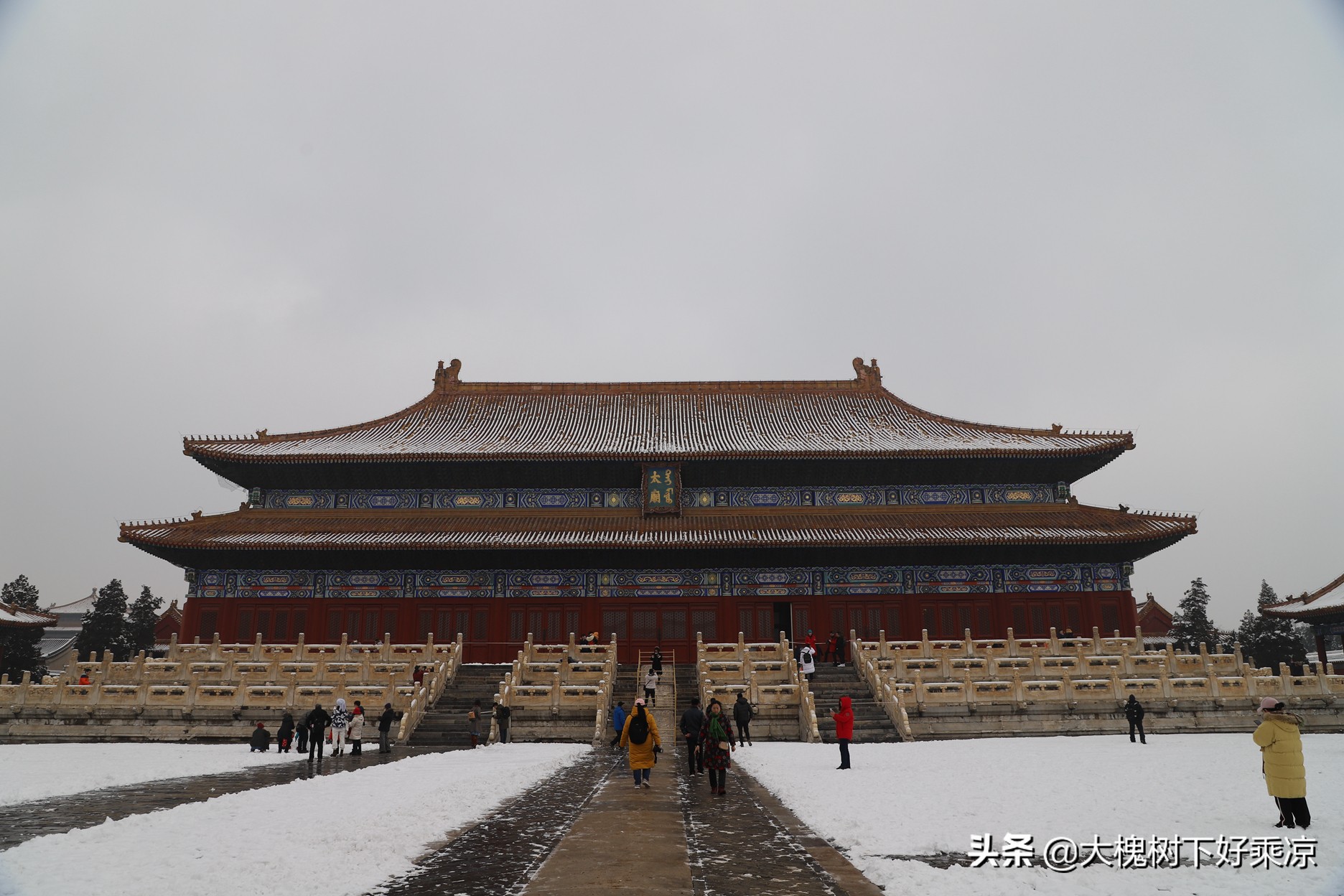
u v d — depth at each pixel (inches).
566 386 3331.7
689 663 2613.2
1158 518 2630.4
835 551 2615.7
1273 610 3117.6
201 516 2667.3
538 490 2851.9
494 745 1528.1
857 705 1744.6
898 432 2977.4
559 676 1798.7
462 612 2637.8
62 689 1699.1
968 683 1720.0
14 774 1141.7
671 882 533.6
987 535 2546.8
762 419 3152.1
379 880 541.0
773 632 2642.7
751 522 2726.4
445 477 2815.0
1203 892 526.0
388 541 2527.1
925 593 2652.6
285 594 2630.4
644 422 3117.6
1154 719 1727.4
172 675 1796.3
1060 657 1860.2
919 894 514.0
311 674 1840.6
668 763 1251.2
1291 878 559.8
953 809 808.3
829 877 552.1
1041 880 550.3
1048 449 2741.1
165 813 780.6
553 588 2657.5
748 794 922.1
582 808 823.1
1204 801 855.7
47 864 579.2
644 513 2753.4
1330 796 881.5
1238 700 1747.0
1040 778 1051.3
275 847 630.5
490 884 531.2
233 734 1656.0
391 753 1453.0
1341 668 3501.5
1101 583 2655.0
